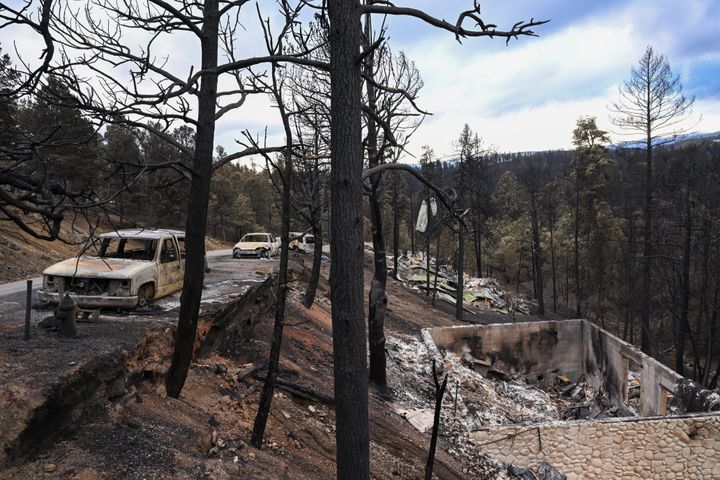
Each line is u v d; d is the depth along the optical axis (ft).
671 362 99.45
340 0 11.90
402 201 149.79
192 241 19.52
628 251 106.83
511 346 72.38
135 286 28.17
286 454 21.13
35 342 19.07
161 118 17.35
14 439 12.91
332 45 12.11
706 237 81.56
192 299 20.01
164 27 18.37
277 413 24.52
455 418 39.50
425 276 127.13
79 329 21.90
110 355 18.06
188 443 17.33
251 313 36.09
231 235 203.21
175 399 20.74
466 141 97.35
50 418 14.40
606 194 131.85
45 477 13.04
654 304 100.07
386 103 37.68
